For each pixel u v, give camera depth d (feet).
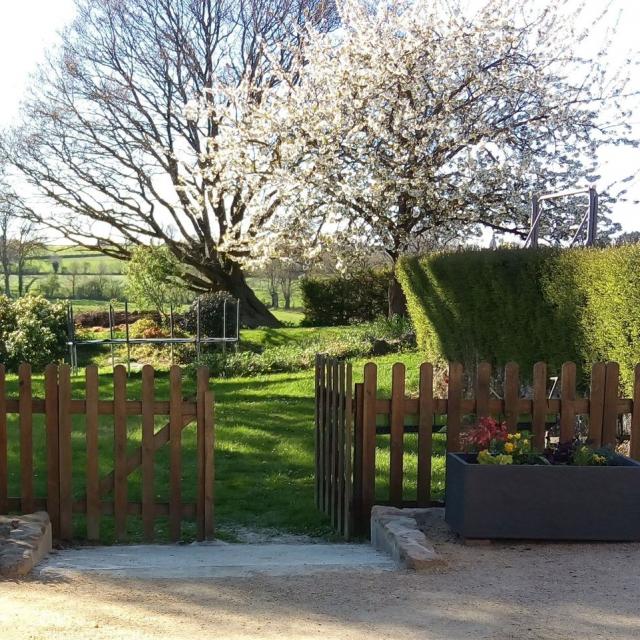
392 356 56.44
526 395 33.63
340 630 11.25
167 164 87.51
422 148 60.39
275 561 16.48
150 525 20.07
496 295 35.22
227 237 75.36
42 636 10.70
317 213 64.80
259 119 66.59
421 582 13.92
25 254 96.22
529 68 63.26
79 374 57.67
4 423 19.75
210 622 11.54
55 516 19.77
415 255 50.44
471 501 16.66
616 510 16.76
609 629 11.39
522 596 13.04
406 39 61.31
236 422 37.22
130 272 76.89
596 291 25.94
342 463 21.20
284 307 116.16
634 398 19.93
